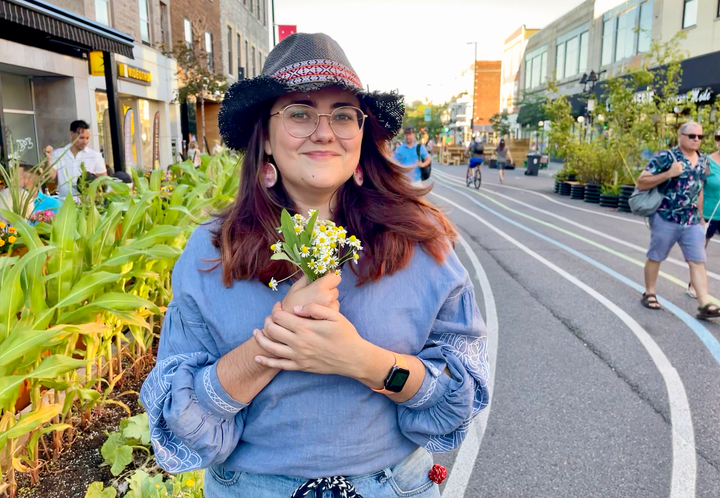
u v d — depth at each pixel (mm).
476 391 1378
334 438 1274
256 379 1211
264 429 1286
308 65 1312
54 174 5844
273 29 25344
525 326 5270
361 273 1284
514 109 52656
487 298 6219
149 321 3977
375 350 1189
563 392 3896
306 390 1252
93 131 14430
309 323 1134
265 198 1346
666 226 5551
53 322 2889
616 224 11680
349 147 1348
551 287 6664
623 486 2869
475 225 11562
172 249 3312
